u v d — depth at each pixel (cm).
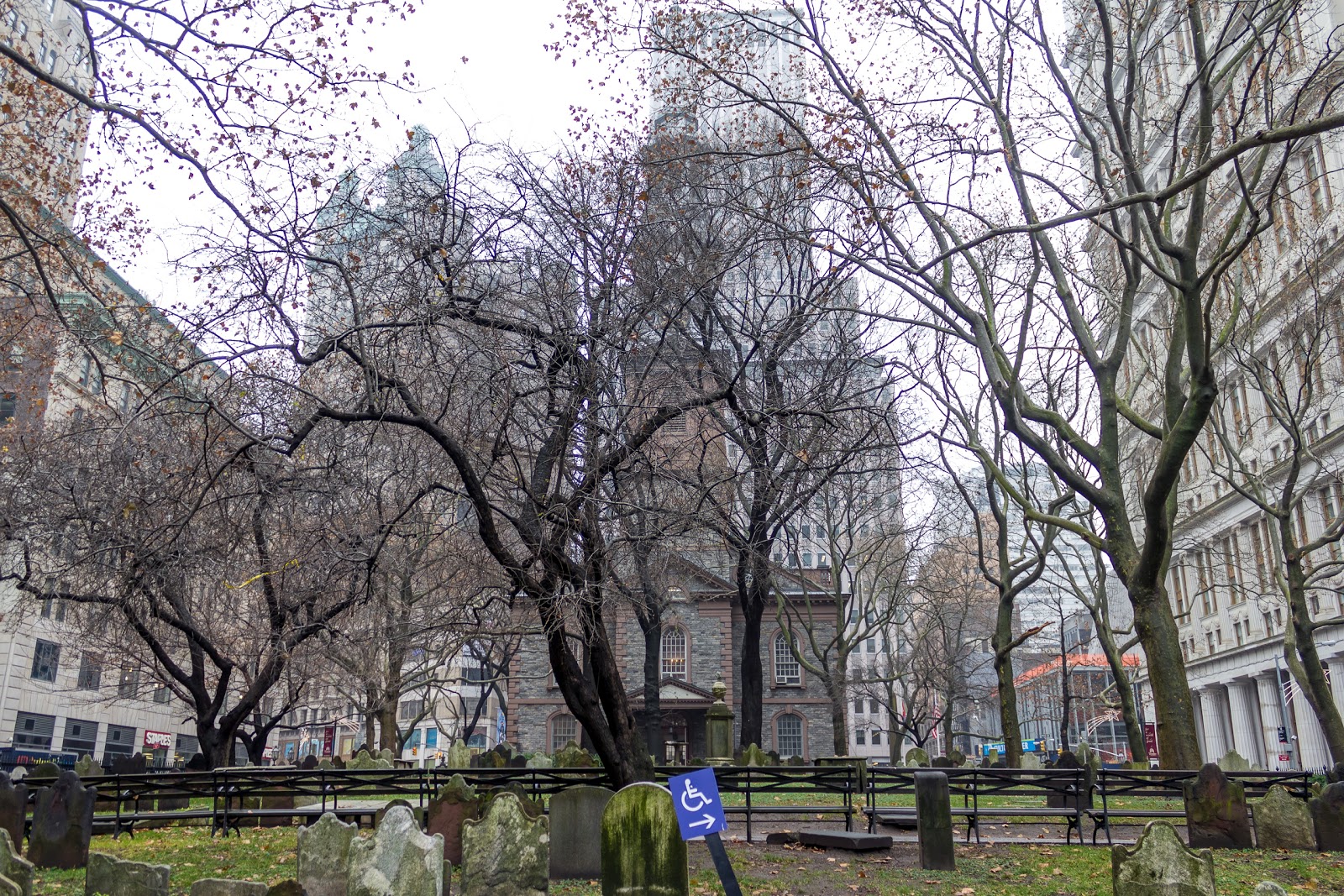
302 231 1210
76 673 5128
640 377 1428
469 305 1349
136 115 1156
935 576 4416
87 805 1160
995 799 1880
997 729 9569
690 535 1730
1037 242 2027
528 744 5556
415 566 2105
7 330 2098
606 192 1530
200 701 2248
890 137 1711
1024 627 9069
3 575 1961
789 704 5556
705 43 2322
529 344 1360
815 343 2056
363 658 2823
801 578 3634
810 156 1709
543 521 1245
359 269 1282
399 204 1352
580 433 1347
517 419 1355
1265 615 4881
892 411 2016
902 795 1984
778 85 2273
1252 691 5394
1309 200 3419
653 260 1469
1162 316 3222
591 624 1295
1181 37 3027
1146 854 888
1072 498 2753
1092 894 999
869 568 4819
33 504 1759
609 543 1448
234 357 1155
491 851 964
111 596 1933
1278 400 2956
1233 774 1555
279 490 1355
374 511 1505
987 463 2138
